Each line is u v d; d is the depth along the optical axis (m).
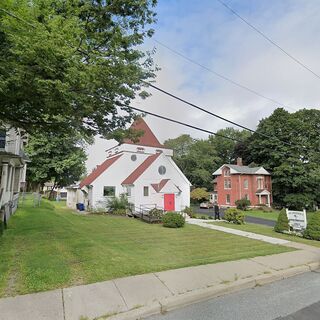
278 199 48.78
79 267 6.54
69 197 38.44
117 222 18.33
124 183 28.27
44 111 7.14
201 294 5.60
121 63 6.80
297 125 47.44
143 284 5.84
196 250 9.78
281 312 5.04
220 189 49.47
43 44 4.91
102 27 6.62
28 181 40.31
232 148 65.75
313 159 46.28
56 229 11.64
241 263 7.96
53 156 36.12
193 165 57.72
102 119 8.59
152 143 33.81
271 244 11.43
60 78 5.70
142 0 6.47
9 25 5.00
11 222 12.62
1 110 7.12
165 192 27.17
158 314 4.89
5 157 13.58
